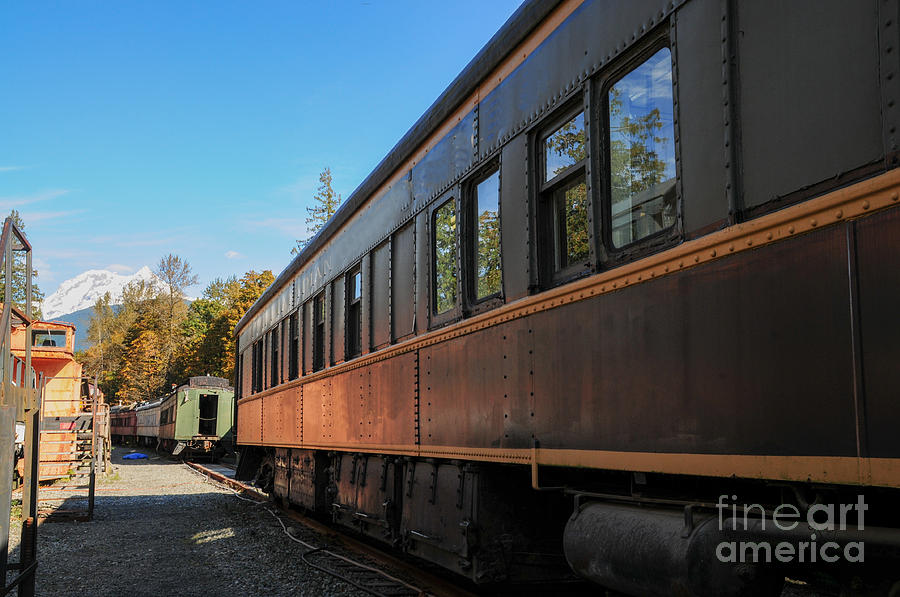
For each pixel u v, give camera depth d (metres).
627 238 3.52
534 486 4.05
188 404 29.91
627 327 3.36
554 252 4.20
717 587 2.80
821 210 2.41
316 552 7.91
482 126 5.01
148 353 63.31
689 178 3.06
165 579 6.80
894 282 2.17
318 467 9.41
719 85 2.92
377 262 7.25
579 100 3.93
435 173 5.82
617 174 3.61
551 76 4.16
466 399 4.99
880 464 2.18
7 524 4.62
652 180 3.36
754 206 2.74
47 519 10.97
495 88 4.85
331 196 47.97
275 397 11.85
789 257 2.53
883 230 2.21
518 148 4.49
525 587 5.82
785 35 2.63
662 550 3.07
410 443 5.98
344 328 8.23
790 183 2.58
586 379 3.64
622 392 3.37
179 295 66.25
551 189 4.21
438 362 5.52
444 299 5.59
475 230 5.20
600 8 3.72
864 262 2.26
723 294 2.81
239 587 6.39
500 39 4.73
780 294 2.56
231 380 48.62
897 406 2.14
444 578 6.66
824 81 2.47
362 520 7.45
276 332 12.30
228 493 15.46
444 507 5.46
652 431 3.15
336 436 8.20
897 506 2.60
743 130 2.80
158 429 35.78
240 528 10.05
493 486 4.95
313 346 9.56
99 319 82.12
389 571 6.89
